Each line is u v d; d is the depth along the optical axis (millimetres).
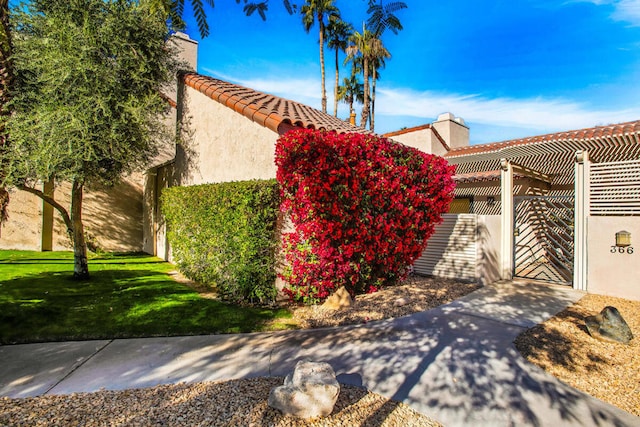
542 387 4867
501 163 12211
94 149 10344
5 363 5355
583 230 10484
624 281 9633
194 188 11039
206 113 13055
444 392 4691
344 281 8922
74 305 8156
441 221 11250
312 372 4371
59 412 4027
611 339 6441
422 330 7043
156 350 5926
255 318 7641
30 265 13094
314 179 7988
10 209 15945
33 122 9461
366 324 7383
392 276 10633
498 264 11977
